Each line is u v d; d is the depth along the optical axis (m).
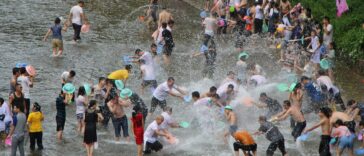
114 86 43.28
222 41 66.31
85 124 36.97
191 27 73.69
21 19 72.69
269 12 67.06
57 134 40.59
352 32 60.06
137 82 52.28
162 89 44.16
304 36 60.25
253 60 59.78
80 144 39.84
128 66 46.31
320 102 45.06
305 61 58.81
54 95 48.25
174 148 40.00
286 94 49.75
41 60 57.03
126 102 40.47
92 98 42.91
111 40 65.69
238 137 36.56
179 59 59.88
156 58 57.50
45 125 42.72
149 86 51.19
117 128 40.47
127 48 62.66
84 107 41.28
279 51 63.16
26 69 42.72
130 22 74.81
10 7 79.19
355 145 41.09
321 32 62.41
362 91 51.88
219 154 39.06
